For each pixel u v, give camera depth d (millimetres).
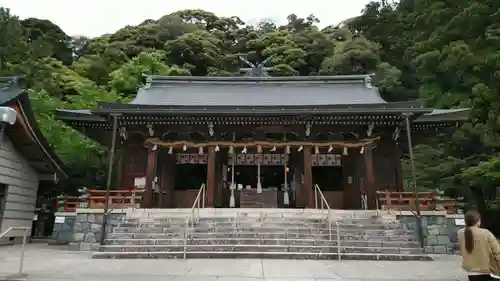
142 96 22891
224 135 19672
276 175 22984
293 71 53312
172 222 14203
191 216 14398
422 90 33125
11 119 9227
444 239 14344
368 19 59094
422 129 19250
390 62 50750
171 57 55125
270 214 15031
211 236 12828
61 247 15523
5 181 15617
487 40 26547
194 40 55812
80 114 19031
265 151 20391
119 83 39719
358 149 19562
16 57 32812
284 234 12812
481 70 26250
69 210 17094
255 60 59594
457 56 27234
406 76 48469
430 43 31594
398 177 19109
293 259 11172
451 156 25016
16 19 37188
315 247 11875
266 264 9906
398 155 19453
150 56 45281
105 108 17094
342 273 8531
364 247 12078
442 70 30531
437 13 31672
